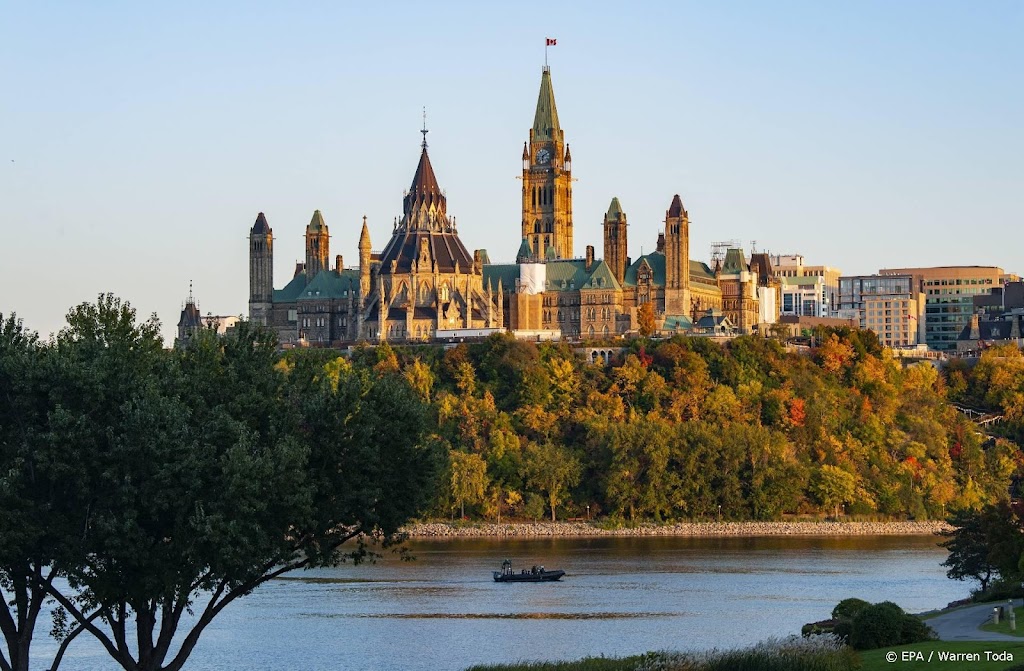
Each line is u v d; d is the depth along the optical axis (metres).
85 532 148.88
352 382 162.38
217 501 147.38
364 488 157.75
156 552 148.50
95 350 155.00
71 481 148.50
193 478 145.88
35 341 158.38
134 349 162.50
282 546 154.38
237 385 160.75
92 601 151.50
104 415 151.12
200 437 150.00
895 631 157.62
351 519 161.00
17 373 148.38
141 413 146.25
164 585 147.12
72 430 145.50
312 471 156.75
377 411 163.38
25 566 150.38
